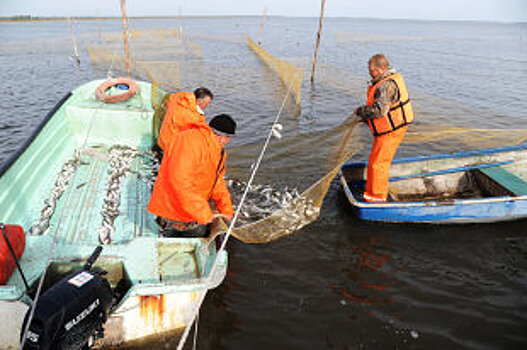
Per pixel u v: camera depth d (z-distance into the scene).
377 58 5.14
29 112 13.16
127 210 4.99
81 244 4.08
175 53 29.38
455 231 5.93
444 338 4.01
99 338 3.12
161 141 5.49
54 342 2.47
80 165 6.18
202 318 4.14
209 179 3.67
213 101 14.45
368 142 6.55
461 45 52.19
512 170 7.11
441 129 10.48
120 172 5.92
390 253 5.43
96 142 7.16
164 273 3.69
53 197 5.02
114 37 38.47
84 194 5.29
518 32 127.88
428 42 56.16
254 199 6.27
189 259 3.94
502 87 19.44
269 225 5.70
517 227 6.02
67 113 6.98
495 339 4.00
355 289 4.73
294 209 6.02
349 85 18.25
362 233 5.84
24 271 3.41
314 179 6.96
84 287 2.71
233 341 3.87
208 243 3.91
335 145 7.00
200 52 29.92
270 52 34.62
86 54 28.98
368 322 4.21
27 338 2.46
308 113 13.00
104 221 4.60
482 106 14.88
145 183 5.79
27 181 5.03
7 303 2.85
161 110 7.07
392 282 4.87
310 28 103.62
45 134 5.89
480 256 5.40
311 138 8.33
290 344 3.89
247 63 25.55
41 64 23.66
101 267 3.55
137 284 3.21
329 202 6.66
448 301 4.56
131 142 7.27
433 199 6.81
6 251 3.24
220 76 20.02
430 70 25.27
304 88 17.38
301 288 4.71
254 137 10.23
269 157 7.75
